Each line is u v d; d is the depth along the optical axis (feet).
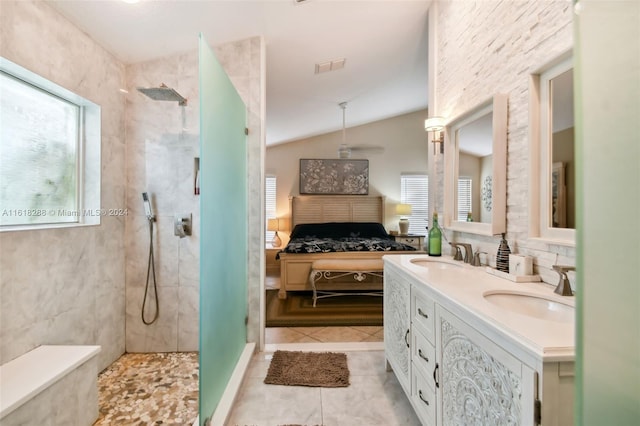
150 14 6.00
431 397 4.21
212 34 7.13
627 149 1.59
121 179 7.43
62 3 5.40
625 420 1.59
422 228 19.80
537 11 4.11
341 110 15.67
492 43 5.19
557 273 3.85
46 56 5.36
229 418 5.20
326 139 19.81
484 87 5.45
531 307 3.69
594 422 1.56
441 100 7.31
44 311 5.38
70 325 5.94
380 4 7.39
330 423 5.11
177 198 7.63
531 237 4.17
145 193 7.43
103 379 6.48
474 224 5.68
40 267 5.30
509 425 2.59
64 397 4.58
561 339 2.33
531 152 4.17
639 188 1.60
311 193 19.51
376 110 17.13
